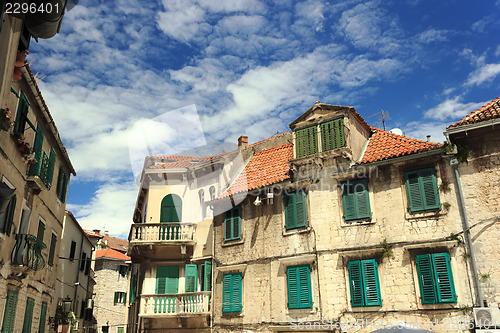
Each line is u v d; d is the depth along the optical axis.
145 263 22.77
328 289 17.30
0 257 12.84
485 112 16.06
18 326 14.73
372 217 17.30
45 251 18.12
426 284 15.54
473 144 16.06
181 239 21.86
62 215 21.20
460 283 15.08
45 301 18.64
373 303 16.23
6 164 13.03
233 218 21.28
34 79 14.34
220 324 20.12
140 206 25.28
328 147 18.72
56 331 20.92
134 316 23.83
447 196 16.11
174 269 22.58
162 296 21.33
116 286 42.38
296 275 18.22
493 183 15.38
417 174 16.81
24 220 15.38
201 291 20.88
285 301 18.30
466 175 15.94
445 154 16.27
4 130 11.93
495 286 14.45
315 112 19.66
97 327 39.94
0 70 3.90
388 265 16.45
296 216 19.00
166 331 21.20
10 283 13.68
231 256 20.86
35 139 15.92
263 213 20.31
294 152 19.78
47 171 17.48
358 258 17.11
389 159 17.27
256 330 18.80
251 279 19.75
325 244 17.84
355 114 19.27
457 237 15.45
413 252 16.16
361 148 19.41
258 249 19.92
